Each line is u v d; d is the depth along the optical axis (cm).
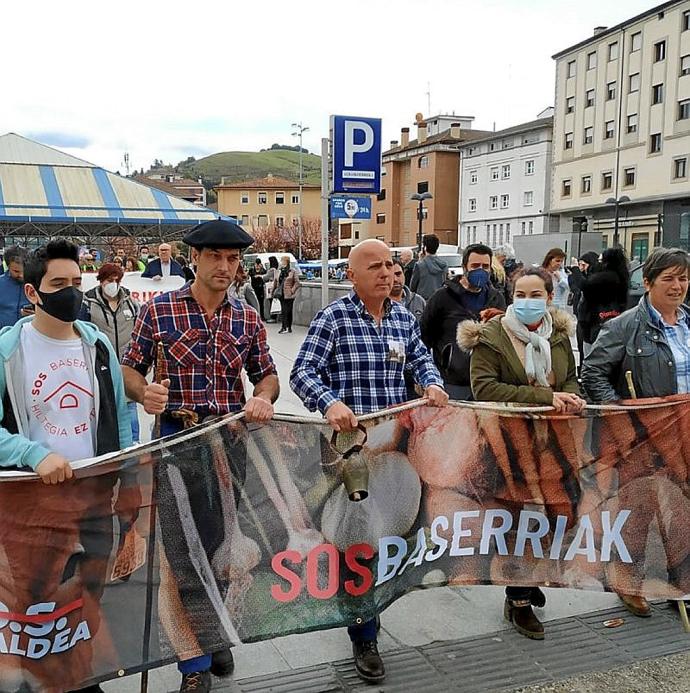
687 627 379
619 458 375
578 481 370
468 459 354
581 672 338
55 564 279
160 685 328
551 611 402
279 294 1805
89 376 293
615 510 376
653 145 5481
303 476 320
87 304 617
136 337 329
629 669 341
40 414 282
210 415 325
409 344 365
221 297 331
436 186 7850
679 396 382
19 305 554
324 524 325
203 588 303
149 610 294
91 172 2662
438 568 354
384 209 8719
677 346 401
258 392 339
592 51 6025
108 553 286
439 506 351
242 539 310
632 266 1226
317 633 377
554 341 385
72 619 282
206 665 310
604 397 409
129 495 289
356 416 326
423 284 851
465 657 351
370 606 333
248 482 310
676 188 5272
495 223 7281
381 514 337
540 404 367
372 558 335
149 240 3534
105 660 288
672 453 380
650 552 382
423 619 391
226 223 325
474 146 7462
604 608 406
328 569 326
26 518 274
